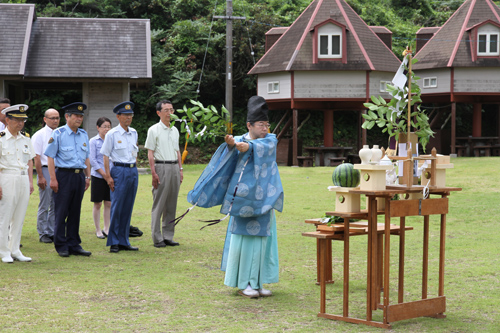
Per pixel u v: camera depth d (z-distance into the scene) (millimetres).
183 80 26656
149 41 20859
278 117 28797
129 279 6016
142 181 16656
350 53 22391
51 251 7621
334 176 4824
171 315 4719
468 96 25406
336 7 23406
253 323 4504
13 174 6805
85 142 7488
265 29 29234
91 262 6898
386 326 4387
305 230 9391
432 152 4719
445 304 4785
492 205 11711
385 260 4426
